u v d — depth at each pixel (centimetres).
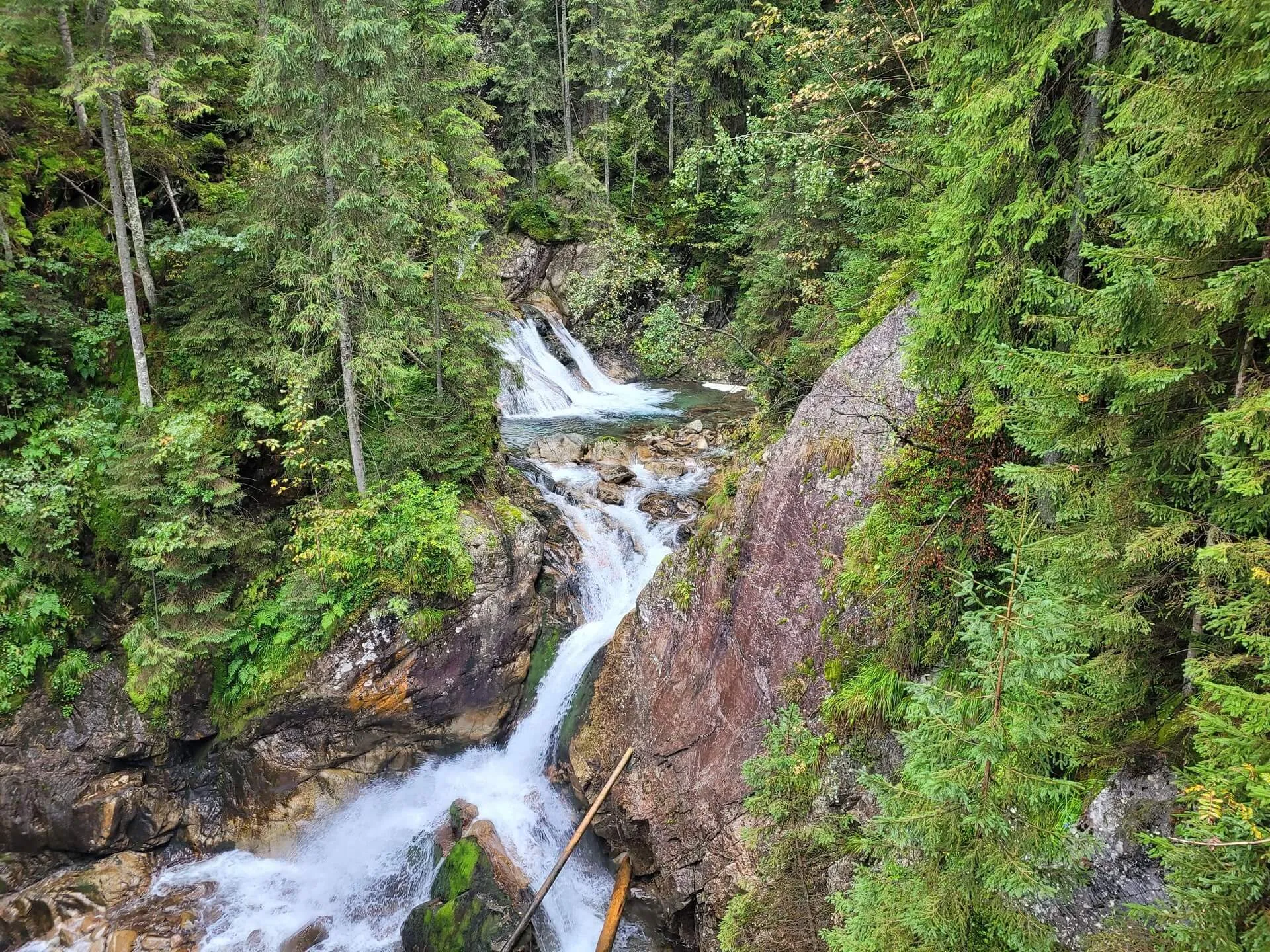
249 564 1300
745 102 3148
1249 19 384
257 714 1227
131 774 1185
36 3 1160
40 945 1025
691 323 1622
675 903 980
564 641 1391
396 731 1297
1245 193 403
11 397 1255
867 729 787
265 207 1230
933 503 789
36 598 1158
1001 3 575
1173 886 379
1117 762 523
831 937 495
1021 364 505
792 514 952
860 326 1093
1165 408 486
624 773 1089
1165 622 526
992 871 421
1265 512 440
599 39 3572
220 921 1079
